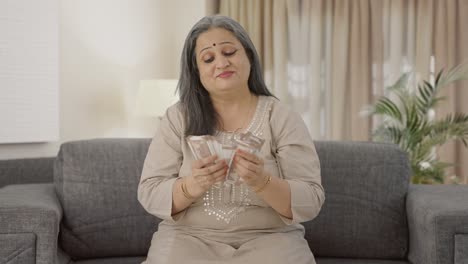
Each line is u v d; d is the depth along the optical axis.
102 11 4.59
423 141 4.23
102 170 2.66
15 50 3.84
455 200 2.38
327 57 5.31
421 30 5.17
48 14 4.03
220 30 2.20
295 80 5.30
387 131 4.24
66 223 2.61
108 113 4.67
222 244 2.13
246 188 2.14
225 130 2.22
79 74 4.42
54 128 4.10
